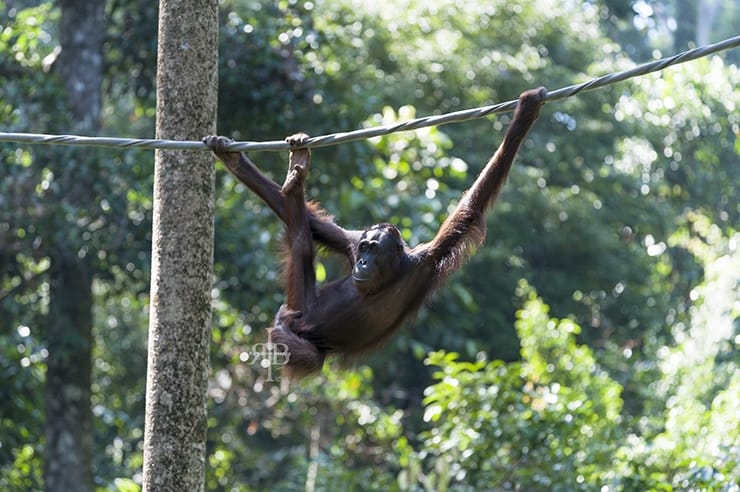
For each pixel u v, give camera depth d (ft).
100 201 52.70
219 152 24.31
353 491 52.42
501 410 44.91
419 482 52.24
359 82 69.51
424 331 76.07
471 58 84.74
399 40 83.66
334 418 66.49
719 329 58.29
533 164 91.40
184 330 26.23
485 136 85.61
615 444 46.80
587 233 87.86
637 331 88.58
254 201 60.49
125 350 72.64
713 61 80.38
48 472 56.80
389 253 24.02
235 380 63.21
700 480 38.55
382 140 56.13
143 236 53.72
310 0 55.36
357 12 79.61
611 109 91.81
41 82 52.65
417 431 74.23
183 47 26.96
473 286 84.99
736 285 59.00
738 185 93.86
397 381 82.84
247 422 76.13
